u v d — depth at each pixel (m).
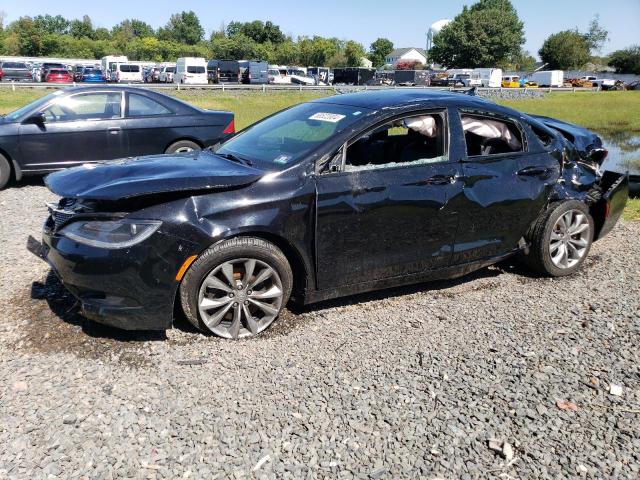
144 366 3.39
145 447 2.72
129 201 3.44
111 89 8.58
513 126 4.75
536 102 34.56
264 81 53.16
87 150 8.41
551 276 5.05
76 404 3.01
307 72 66.50
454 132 4.37
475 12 91.06
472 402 3.16
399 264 4.22
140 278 3.43
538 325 4.11
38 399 3.04
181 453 2.69
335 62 103.25
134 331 3.79
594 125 22.06
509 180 4.57
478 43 88.81
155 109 8.77
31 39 87.44
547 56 97.75
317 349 3.68
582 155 5.47
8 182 8.39
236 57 96.06
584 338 3.93
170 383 3.23
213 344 3.68
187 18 131.25
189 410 3.00
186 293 3.58
